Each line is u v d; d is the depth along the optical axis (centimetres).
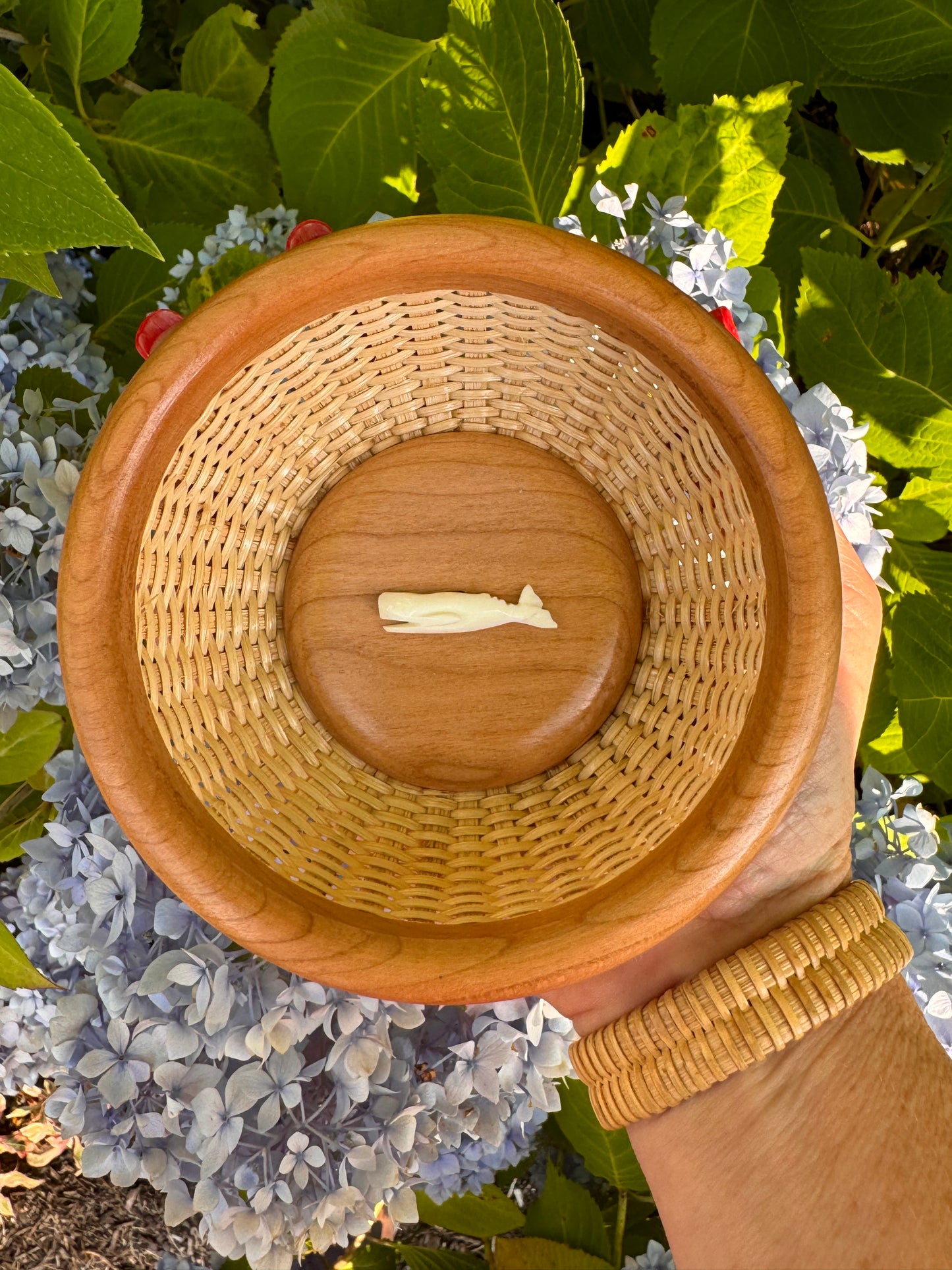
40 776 27
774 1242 17
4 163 12
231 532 23
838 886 21
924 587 32
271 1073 20
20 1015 26
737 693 20
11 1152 35
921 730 30
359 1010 20
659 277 19
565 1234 32
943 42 29
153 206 33
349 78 30
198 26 36
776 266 34
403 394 24
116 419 18
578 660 24
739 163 29
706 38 30
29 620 22
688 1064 19
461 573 24
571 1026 22
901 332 30
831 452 24
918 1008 20
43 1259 34
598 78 36
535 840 23
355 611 24
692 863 17
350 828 23
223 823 20
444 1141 22
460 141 28
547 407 25
